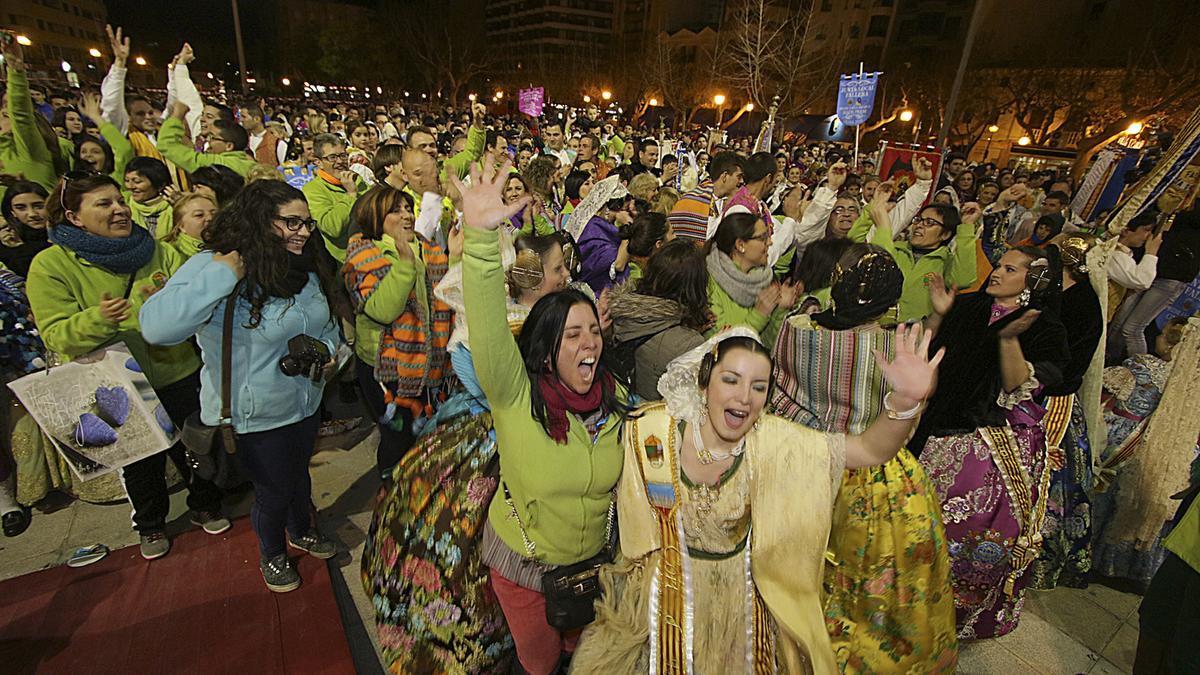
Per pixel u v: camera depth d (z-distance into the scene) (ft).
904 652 6.72
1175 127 56.34
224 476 8.38
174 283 7.10
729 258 10.27
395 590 7.73
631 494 6.12
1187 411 9.45
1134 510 10.00
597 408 6.24
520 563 6.52
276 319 7.67
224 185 11.89
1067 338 8.43
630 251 12.63
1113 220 9.48
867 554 6.59
